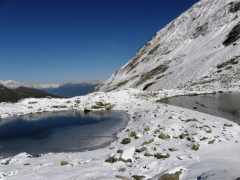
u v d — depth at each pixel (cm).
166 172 820
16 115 2889
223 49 6831
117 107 3203
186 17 13262
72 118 2586
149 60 12125
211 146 1199
